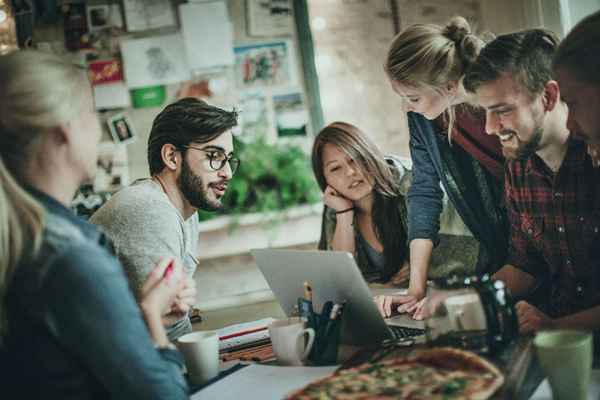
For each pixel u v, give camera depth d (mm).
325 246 2447
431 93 1844
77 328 913
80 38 3361
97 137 1064
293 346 1287
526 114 1588
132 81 3404
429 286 1191
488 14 3125
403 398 911
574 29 1221
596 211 1529
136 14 3393
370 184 2240
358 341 1394
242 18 3451
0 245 918
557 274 1650
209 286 3432
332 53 3469
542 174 1614
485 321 1121
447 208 2016
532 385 1025
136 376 942
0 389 938
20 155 979
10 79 960
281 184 3436
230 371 1307
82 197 3396
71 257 915
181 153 1663
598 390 996
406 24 3459
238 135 3434
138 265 1521
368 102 3494
